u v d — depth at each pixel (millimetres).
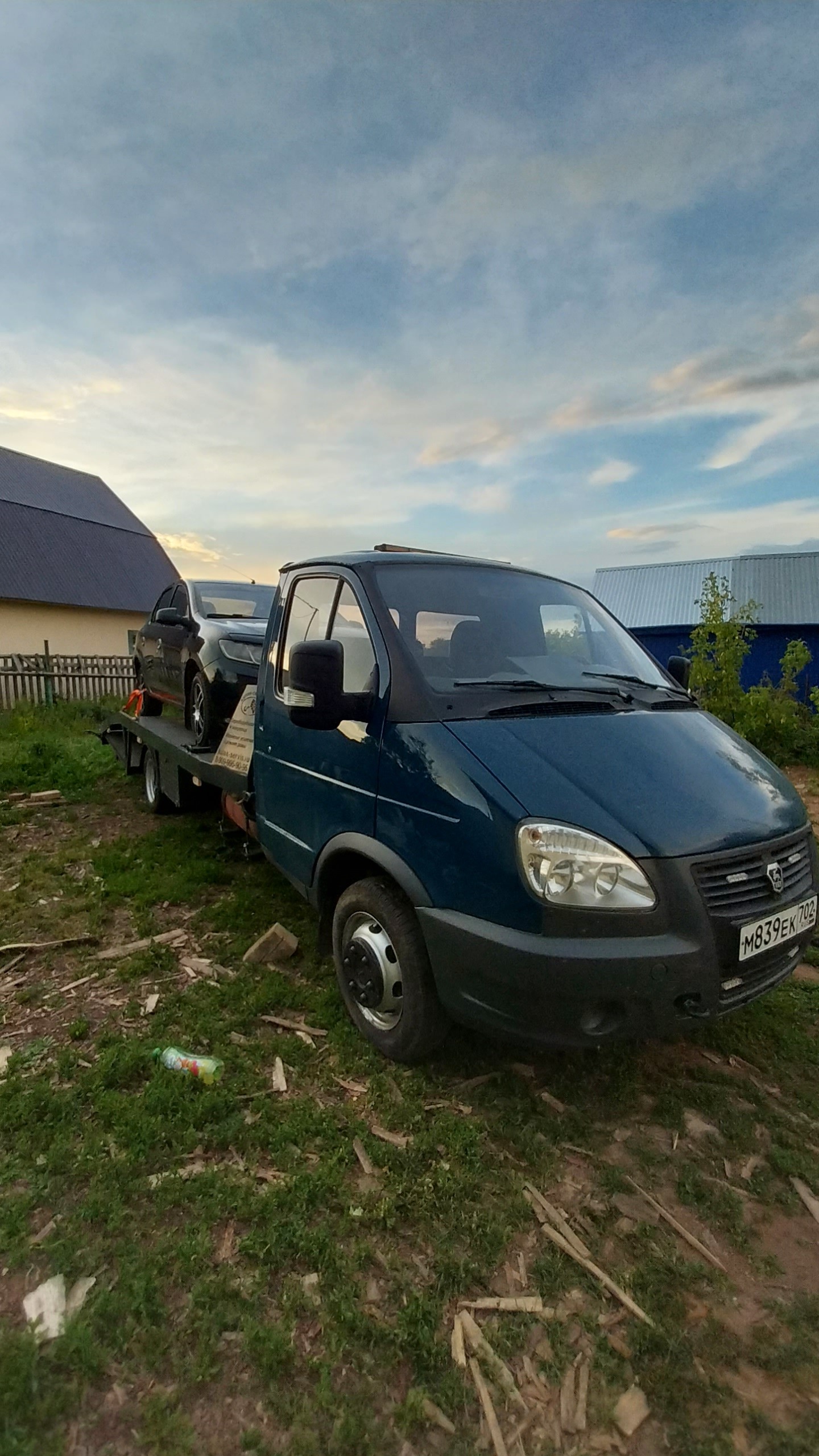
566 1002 2428
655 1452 1751
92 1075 3010
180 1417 1763
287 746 3904
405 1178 2537
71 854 5992
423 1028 2959
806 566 25547
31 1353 1872
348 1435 1741
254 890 5184
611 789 2670
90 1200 2379
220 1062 3117
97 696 19812
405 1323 2016
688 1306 2125
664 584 27953
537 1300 2123
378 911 3102
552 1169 2609
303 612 4074
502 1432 1777
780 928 2717
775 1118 2891
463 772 2717
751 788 2957
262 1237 2273
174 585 8156
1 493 27188
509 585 3975
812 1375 1931
